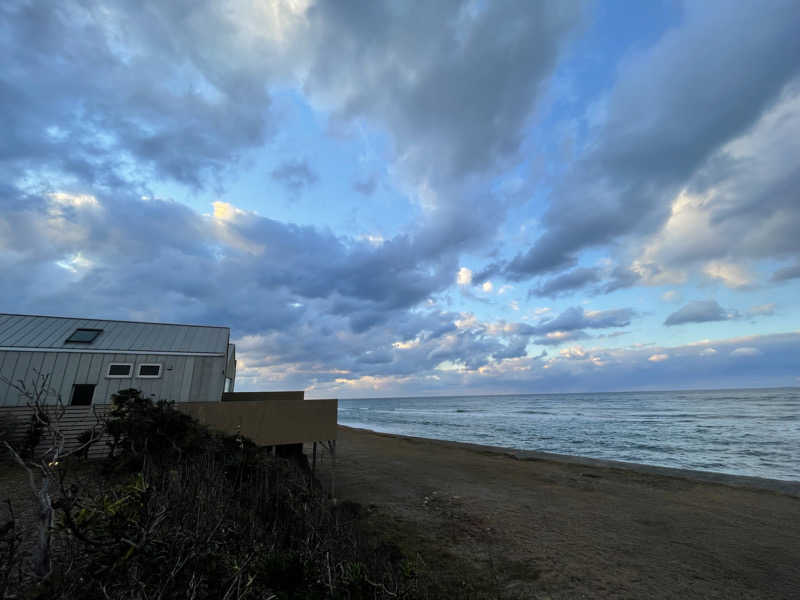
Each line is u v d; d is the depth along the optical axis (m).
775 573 7.38
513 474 16.89
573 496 13.09
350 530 5.54
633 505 12.06
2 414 10.87
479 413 78.00
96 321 16.27
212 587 2.57
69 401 12.53
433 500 12.30
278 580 2.86
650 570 7.43
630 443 30.77
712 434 34.16
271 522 5.21
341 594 3.02
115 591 2.18
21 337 13.89
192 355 15.25
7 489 6.84
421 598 4.05
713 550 8.47
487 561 7.64
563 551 8.26
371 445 27.47
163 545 2.48
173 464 6.35
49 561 2.15
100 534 2.34
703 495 13.34
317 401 12.06
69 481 3.86
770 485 14.73
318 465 18.77
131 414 7.94
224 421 10.95
